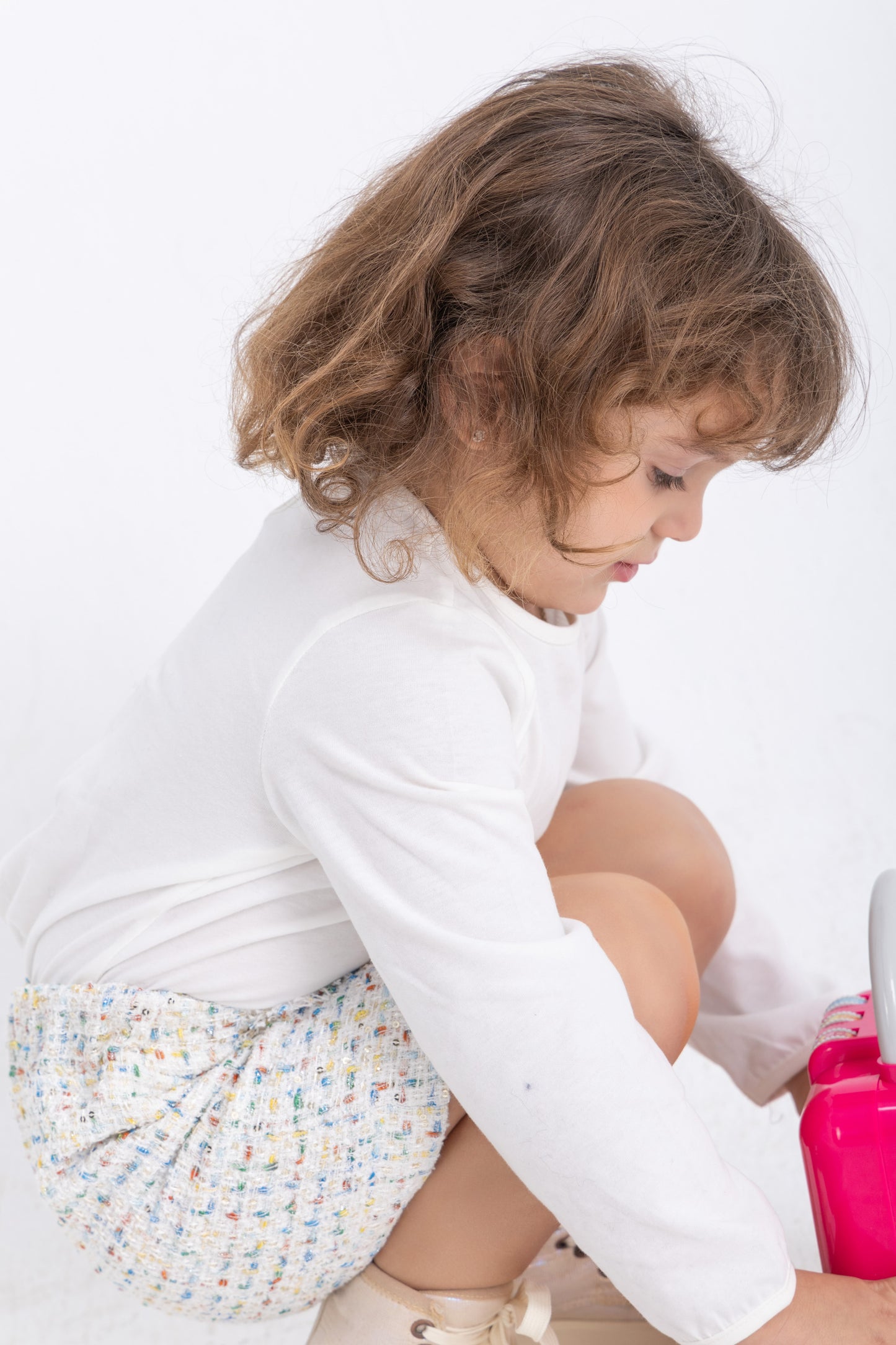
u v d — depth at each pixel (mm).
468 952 638
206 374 1354
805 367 656
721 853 940
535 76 729
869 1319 655
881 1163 685
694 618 1547
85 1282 1124
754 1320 640
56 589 1271
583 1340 813
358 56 1438
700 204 647
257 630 716
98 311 1336
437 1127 720
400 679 664
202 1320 813
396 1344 734
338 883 672
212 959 747
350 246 715
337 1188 712
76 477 1302
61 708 1246
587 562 684
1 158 1322
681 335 617
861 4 1664
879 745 1521
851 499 1643
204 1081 732
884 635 1582
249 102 1400
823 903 1398
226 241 1380
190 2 1386
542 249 637
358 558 682
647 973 731
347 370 683
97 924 772
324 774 674
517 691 724
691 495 693
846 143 1642
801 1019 972
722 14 1587
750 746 1488
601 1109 628
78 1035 754
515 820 667
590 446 635
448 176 673
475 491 667
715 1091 1271
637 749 1062
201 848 738
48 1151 734
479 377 660
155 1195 719
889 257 1662
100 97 1355
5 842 1208
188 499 1340
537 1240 734
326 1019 740
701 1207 637
